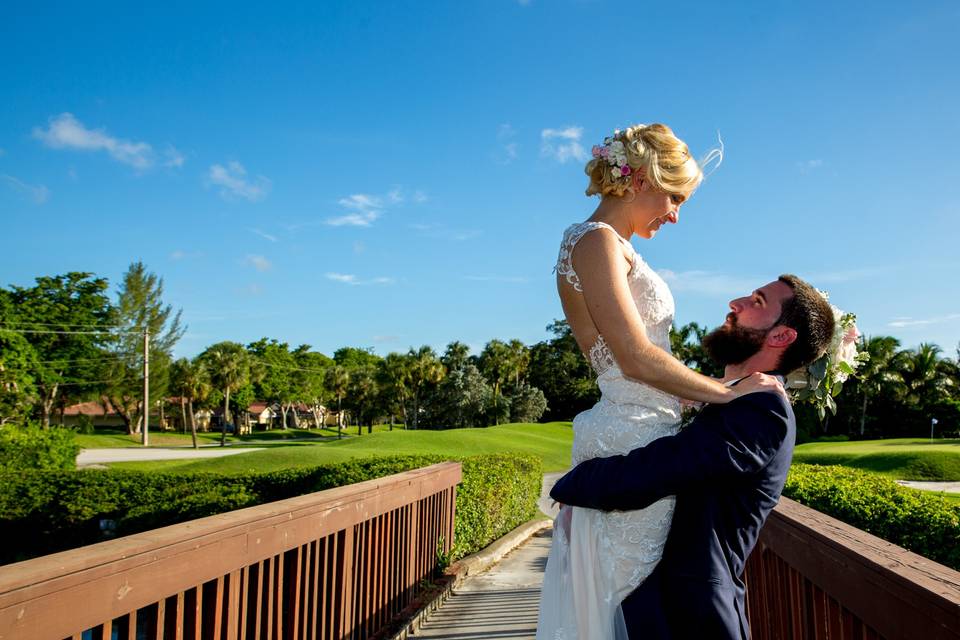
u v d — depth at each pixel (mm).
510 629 4605
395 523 4613
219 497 9047
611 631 1591
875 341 53281
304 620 3186
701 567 1521
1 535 10211
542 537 9203
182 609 2178
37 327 59500
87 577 1730
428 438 26875
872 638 1741
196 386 60500
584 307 1745
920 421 52000
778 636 2605
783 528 2430
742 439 1496
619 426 1678
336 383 74125
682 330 50156
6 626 1485
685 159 1760
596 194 1856
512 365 67188
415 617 4586
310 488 8609
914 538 4105
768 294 1747
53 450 19328
